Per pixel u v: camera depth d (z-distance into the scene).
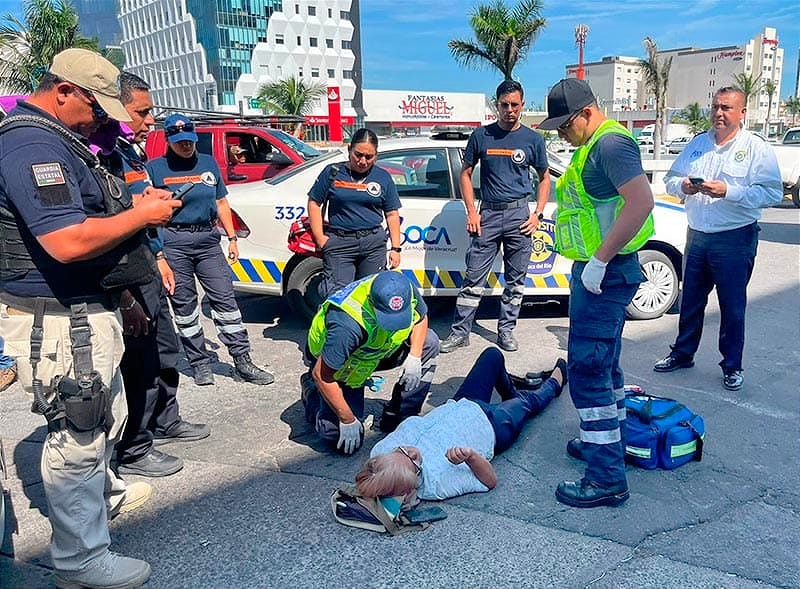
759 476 3.35
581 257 2.95
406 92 61.84
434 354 3.78
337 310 3.17
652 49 26.17
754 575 2.61
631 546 2.79
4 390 4.59
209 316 6.47
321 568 2.68
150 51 85.50
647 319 6.00
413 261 5.62
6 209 2.23
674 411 3.53
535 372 4.65
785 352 5.11
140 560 2.64
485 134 4.95
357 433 3.49
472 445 3.32
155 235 3.31
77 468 2.41
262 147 10.33
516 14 22.19
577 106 2.85
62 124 2.30
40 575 2.68
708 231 4.29
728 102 4.19
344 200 4.58
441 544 2.82
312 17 79.88
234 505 3.14
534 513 3.04
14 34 21.98
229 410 4.24
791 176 14.67
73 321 2.34
